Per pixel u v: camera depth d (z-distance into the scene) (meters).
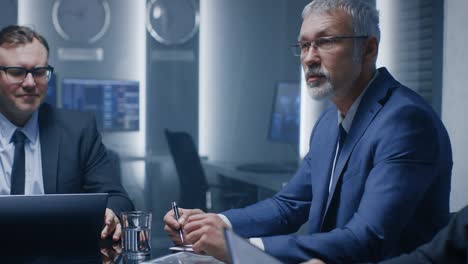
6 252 1.38
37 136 2.01
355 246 1.32
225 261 1.34
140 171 5.35
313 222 1.61
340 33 1.51
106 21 5.39
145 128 5.47
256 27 5.57
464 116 3.27
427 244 1.20
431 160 1.41
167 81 5.54
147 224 1.54
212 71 5.60
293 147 4.76
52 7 5.30
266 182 3.77
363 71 1.56
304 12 1.60
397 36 3.78
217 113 5.62
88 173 2.08
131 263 1.42
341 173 1.52
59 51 5.33
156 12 5.48
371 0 3.87
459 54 3.31
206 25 5.58
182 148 4.25
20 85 1.87
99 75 5.41
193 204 4.26
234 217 1.65
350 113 1.59
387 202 1.34
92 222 1.41
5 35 1.89
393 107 1.46
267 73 5.59
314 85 1.55
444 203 1.49
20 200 1.38
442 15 3.40
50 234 1.39
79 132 2.09
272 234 1.69
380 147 1.42
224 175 4.46
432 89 3.48
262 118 5.62
